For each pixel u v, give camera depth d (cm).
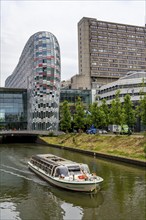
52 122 11344
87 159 5188
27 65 13238
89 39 18362
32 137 10450
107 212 2377
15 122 12875
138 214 2314
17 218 2295
